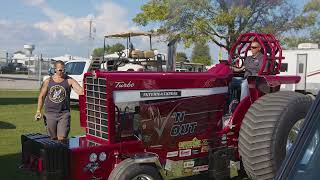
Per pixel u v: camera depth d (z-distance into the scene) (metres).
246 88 5.54
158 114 4.88
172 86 4.98
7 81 30.25
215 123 5.40
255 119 5.03
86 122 5.11
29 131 10.15
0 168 6.69
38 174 4.65
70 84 6.15
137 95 4.77
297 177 1.78
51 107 6.04
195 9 21.44
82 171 4.61
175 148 5.06
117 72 4.82
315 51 18.22
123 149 4.80
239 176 5.97
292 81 5.91
